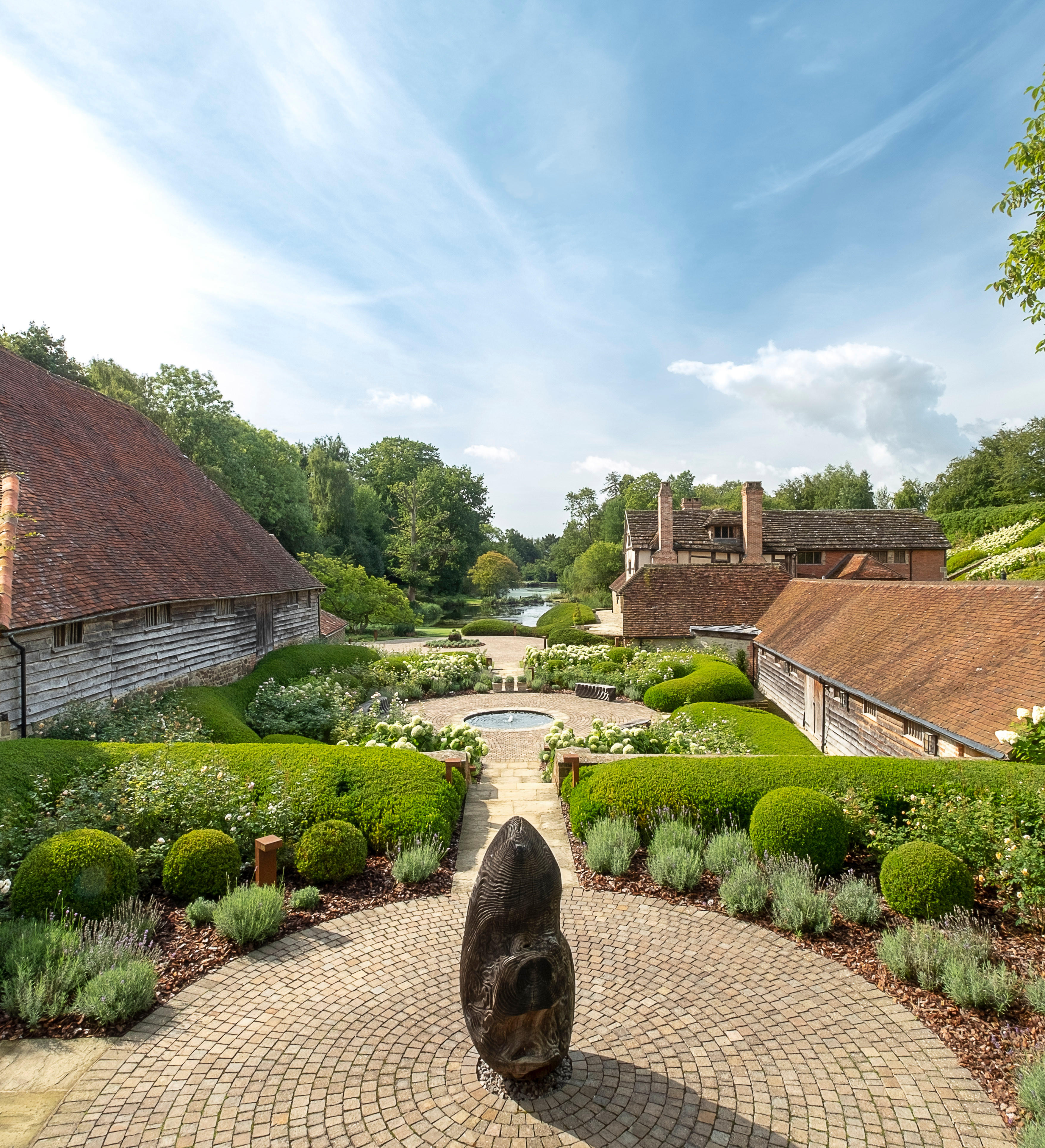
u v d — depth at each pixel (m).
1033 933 7.51
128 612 14.59
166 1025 6.26
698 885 9.09
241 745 11.41
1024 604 12.34
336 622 37.31
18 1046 5.94
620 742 14.47
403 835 9.97
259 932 7.64
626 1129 5.01
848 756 12.03
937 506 64.62
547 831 11.31
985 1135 4.92
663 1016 6.40
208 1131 5.01
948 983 6.50
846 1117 5.11
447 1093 5.41
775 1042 6.00
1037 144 11.46
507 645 44.12
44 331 38.94
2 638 10.85
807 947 7.60
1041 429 55.19
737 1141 4.89
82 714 12.34
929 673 12.78
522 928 4.94
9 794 8.86
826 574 41.06
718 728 16.38
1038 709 9.14
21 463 14.82
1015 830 8.18
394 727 15.29
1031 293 12.20
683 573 32.12
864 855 9.51
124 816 9.02
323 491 65.38
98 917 7.59
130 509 17.98
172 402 41.47
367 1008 6.57
